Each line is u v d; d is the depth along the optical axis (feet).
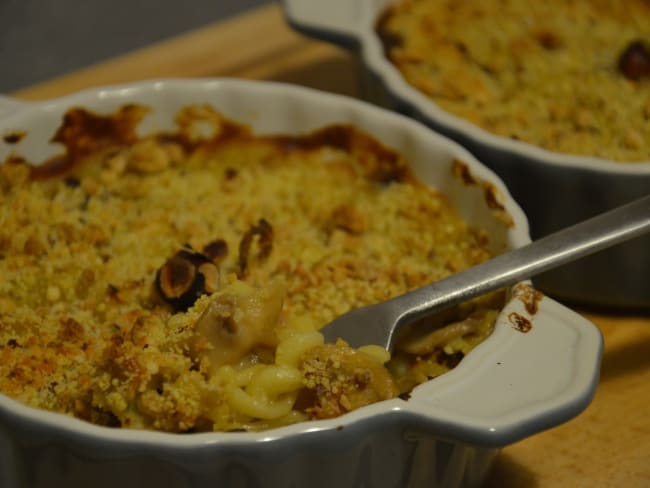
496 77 1.48
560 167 1.26
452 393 0.99
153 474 0.99
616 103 1.41
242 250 1.20
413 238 1.24
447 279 1.12
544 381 1.00
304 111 1.32
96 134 1.31
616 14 1.59
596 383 1.00
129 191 1.28
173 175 1.31
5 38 2.02
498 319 1.05
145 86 1.31
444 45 1.52
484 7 1.60
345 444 0.98
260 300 1.07
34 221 1.24
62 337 1.12
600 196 1.27
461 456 1.05
